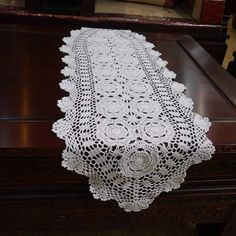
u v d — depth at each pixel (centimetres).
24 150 58
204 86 82
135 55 94
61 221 75
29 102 69
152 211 76
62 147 58
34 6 133
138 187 62
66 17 134
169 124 63
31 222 73
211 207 77
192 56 99
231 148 62
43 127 62
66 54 92
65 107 67
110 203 72
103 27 139
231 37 255
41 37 103
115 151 57
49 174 64
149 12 154
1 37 100
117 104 67
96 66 84
